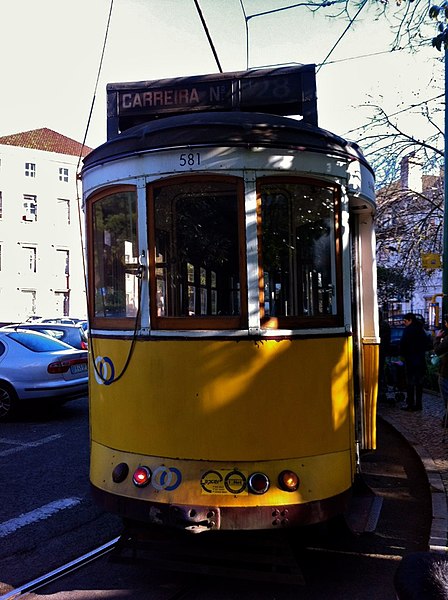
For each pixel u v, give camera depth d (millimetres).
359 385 4957
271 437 3492
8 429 8648
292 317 3654
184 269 3654
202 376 3527
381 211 15039
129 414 3715
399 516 5078
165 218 3684
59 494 5641
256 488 3379
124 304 3842
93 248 4098
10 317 39188
